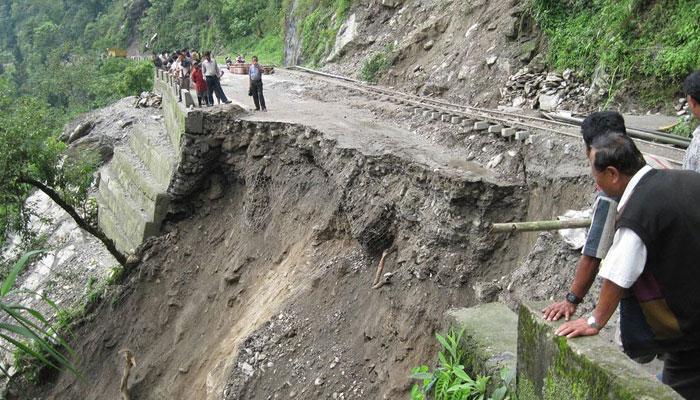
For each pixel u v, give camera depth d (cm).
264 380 1178
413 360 1033
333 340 1163
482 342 462
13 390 1719
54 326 1800
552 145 1050
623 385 299
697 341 333
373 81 2231
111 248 1827
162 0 6431
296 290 1300
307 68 2927
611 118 374
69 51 7081
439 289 1065
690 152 455
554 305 379
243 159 1662
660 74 1241
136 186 2064
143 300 1681
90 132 2928
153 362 1516
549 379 358
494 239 1047
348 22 2798
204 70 1798
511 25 1675
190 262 1691
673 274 322
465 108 1494
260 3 4962
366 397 1050
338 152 1337
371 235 1205
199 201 1767
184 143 1675
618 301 329
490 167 1156
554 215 975
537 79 1505
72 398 1631
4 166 1612
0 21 9275
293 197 1505
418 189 1166
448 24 2064
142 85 3738
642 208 320
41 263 2281
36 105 1792
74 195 1833
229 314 1468
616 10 1392
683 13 1259
